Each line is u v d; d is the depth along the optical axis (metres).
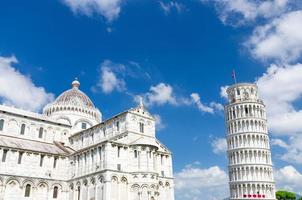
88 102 118.94
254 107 122.06
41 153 81.94
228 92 132.62
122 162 75.69
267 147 118.44
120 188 72.69
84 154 81.56
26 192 76.19
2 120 90.38
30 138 94.00
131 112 84.00
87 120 112.44
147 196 73.88
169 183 86.25
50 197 79.88
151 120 89.06
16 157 77.19
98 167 74.81
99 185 72.69
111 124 88.31
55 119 108.19
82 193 77.56
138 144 78.12
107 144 74.12
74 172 82.62
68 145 101.56
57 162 84.69
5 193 72.56
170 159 89.50
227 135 123.62
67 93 118.88
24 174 77.00
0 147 75.19
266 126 122.44
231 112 124.50
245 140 117.25
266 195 110.69
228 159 120.62
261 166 113.69
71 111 110.56
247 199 109.44
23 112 99.56
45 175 80.69
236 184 113.56
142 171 75.56
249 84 127.88
